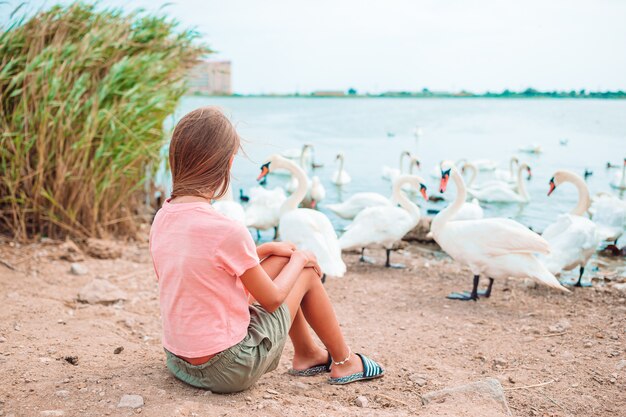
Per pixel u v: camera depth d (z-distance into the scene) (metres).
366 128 37.56
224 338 2.82
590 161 18.92
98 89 7.86
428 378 3.87
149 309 5.29
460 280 6.93
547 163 18.86
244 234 2.73
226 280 2.79
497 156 22.11
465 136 31.14
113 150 7.55
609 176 16.11
